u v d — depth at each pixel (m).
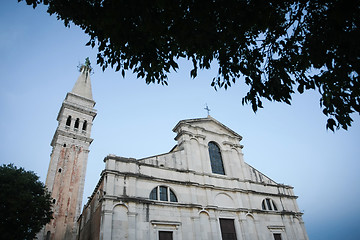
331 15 5.73
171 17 6.77
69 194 38.38
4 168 25.88
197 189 26.05
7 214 22.83
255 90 7.26
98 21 7.38
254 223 27.75
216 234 24.08
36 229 24.25
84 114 48.03
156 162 25.70
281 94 7.12
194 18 6.81
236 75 7.96
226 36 7.32
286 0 6.62
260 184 32.28
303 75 6.98
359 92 6.02
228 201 27.70
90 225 25.97
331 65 6.17
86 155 43.62
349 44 5.78
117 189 21.42
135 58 8.12
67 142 42.88
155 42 7.68
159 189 23.84
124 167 23.11
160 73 8.61
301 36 7.05
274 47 7.64
